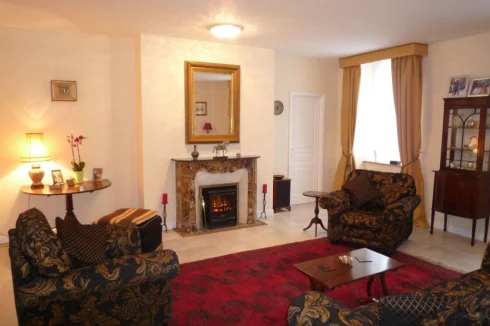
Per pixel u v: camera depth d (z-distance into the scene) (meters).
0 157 4.45
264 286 3.43
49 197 4.74
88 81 4.82
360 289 3.35
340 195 4.61
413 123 5.36
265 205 5.98
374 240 4.23
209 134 5.35
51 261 2.15
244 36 4.86
